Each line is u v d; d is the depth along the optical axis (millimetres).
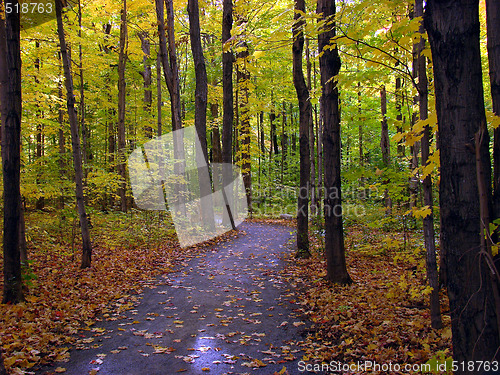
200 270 8211
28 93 8336
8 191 5371
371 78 3760
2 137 5477
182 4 13930
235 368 3725
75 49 11898
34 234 9500
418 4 3361
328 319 4977
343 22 3531
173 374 3598
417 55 3979
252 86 12297
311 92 6836
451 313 2268
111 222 11695
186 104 22516
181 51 21906
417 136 3609
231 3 11242
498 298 1965
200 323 5062
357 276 7094
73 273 7262
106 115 16906
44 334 4422
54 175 9516
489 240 2078
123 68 12906
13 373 3439
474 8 2172
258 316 5332
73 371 3635
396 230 10344
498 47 2877
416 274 6441
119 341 4426
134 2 12836
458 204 2199
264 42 4789
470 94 2170
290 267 8352
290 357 3939
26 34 8148
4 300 5375
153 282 7223
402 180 6105
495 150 2895
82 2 10766
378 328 4301
